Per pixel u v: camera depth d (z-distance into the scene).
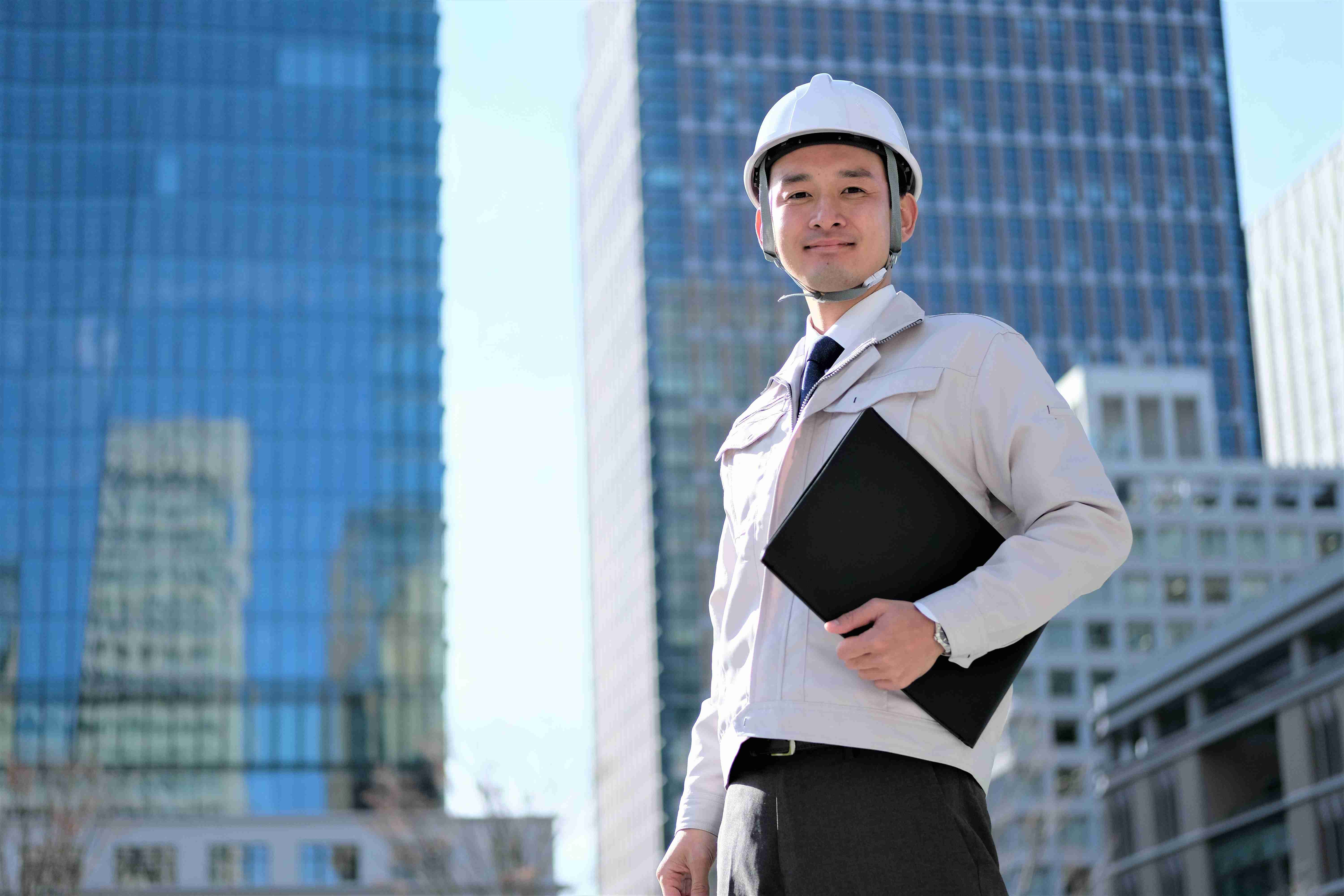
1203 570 92.50
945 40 119.50
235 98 71.88
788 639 2.36
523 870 29.28
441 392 69.06
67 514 65.06
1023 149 117.62
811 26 119.56
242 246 69.81
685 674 109.62
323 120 72.12
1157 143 119.12
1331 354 115.75
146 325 68.06
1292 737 49.62
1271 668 51.84
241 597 64.69
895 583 2.28
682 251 115.69
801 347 2.68
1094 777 66.75
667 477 112.19
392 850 39.31
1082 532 2.27
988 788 2.37
